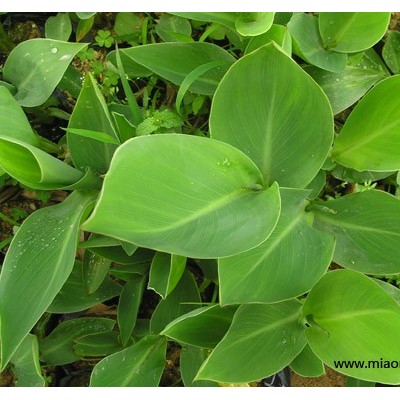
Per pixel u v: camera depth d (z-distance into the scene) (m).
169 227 0.59
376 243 0.76
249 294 0.67
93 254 0.88
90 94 0.75
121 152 0.56
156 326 0.84
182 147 0.62
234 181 0.66
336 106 0.86
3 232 0.99
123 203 0.56
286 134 0.71
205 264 0.89
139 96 1.00
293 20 0.83
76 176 0.75
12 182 0.95
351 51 0.84
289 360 0.73
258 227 0.63
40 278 0.69
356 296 0.70
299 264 0.69
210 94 0.86
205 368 0.69
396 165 0.79
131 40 1.00
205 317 0.76
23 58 0.84
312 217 0.78
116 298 0.98
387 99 0.75
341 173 0.91
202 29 1.01
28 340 0.80
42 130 1.01
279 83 0.68
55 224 0.74
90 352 0.90
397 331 0.68
